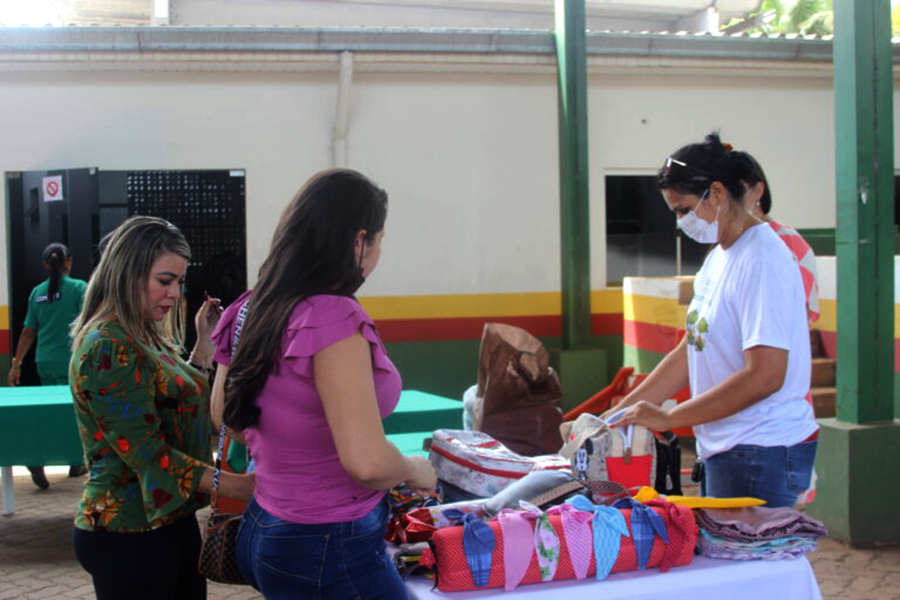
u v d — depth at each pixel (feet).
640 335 25.55
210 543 7.38
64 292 21.39
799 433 8.50
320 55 25.31
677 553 7.58
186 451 8.49
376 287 27.20
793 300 8.30
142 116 25.76
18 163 25.31
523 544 7.23
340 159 26.53
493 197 27.76
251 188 26.35
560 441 10.96
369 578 6.36
